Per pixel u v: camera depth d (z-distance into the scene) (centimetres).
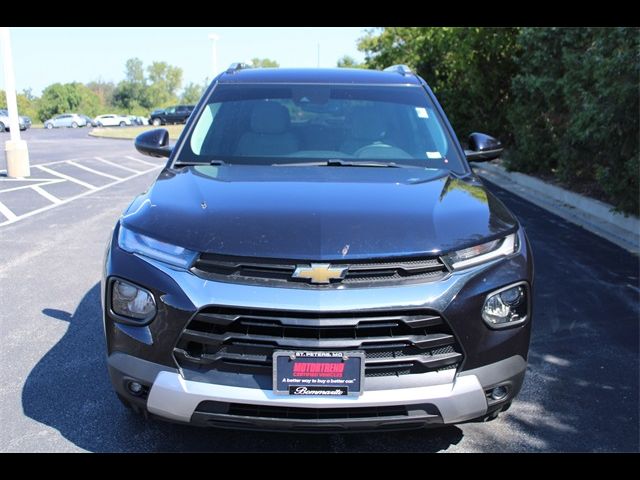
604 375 390
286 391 242
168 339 249
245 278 246
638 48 665
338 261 244
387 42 2633
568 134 939
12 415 330
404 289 245
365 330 244
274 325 242
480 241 265
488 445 310
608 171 783
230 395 243
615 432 324
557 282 577
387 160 370
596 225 830
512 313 266
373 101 413
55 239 743
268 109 399
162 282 252
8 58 1346
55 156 2011
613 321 480
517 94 1214
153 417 267
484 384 256
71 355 407
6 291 541
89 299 521
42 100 9394
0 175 1418
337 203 279
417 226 263
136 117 6388
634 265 634
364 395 243
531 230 802
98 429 318
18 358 402
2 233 774
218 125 391
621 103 709
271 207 274
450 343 252
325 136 386
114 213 919
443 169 361
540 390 370
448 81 1953
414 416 250
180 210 279
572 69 909
